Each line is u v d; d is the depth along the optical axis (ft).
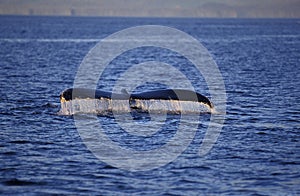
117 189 201.26
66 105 314.96
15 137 268.41
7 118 309.01
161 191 199.62
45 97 386.52
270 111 342.44
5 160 232.12
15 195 195.83
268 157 239.50
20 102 361.71
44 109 334.65
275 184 207.41
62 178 211.41
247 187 204.13
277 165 228.84
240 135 277.23
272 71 608.19
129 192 198.49
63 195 195.93
